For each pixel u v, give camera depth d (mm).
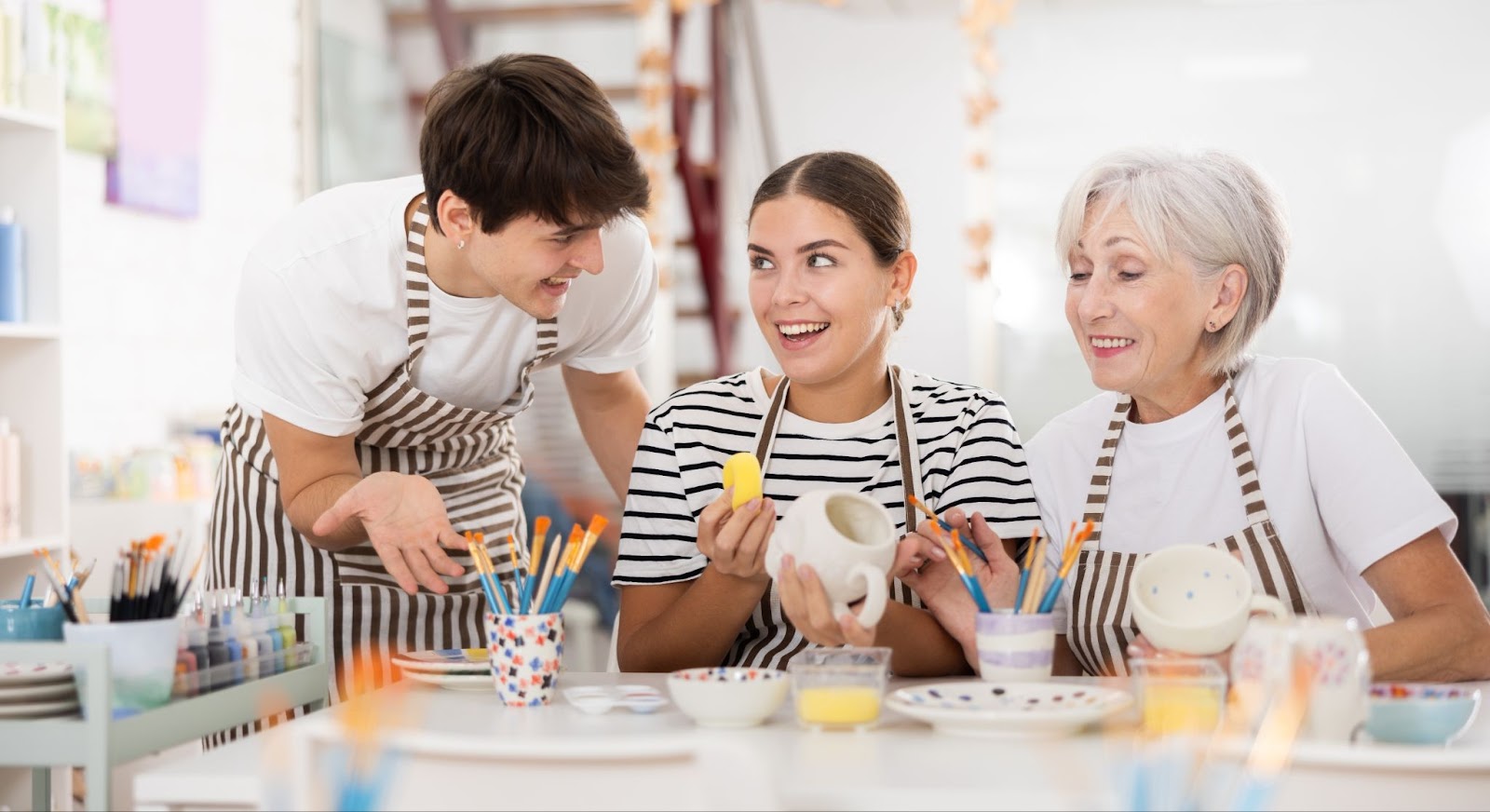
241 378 1839
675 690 1276
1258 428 1677
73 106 3490
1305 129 4027
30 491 2973
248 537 1982
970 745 1187
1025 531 1708
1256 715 1143
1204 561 1356
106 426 3615
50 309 2969
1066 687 1305
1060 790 1029
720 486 1744
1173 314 1637
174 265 3900
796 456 1736
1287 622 1194
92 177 3588
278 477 1952
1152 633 1326
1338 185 4012
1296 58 4031
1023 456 1761
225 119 4148
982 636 1378
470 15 4539
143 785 1106
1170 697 1141
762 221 1683
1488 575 3916
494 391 2010
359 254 1807
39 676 1225
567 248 1688
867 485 1723
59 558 2957
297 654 1517
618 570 1759
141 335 3750
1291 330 4043
